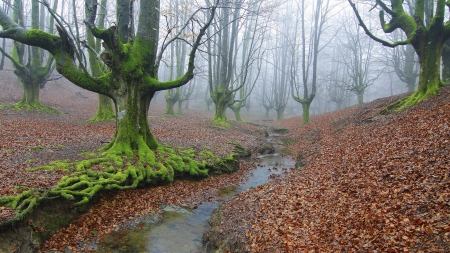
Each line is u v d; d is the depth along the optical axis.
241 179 12.88
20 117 18.80
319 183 9.09
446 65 18.27
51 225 6.84
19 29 10.19
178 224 8.25
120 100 11.41
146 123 12.41
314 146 17.36
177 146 14.41
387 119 15.14
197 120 29.16
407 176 7.30
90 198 7.92
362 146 11.87
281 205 7.97
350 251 5.16
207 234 7.51
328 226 6.25
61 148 11.72
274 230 6.61
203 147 15.35
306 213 7.13
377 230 5.50
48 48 10.48
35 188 7.30
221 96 27.59
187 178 11.77
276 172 14.18
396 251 4.75
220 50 27.11
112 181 8.94
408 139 10.04
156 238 7.38
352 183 8.16
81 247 6.59
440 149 8.02
